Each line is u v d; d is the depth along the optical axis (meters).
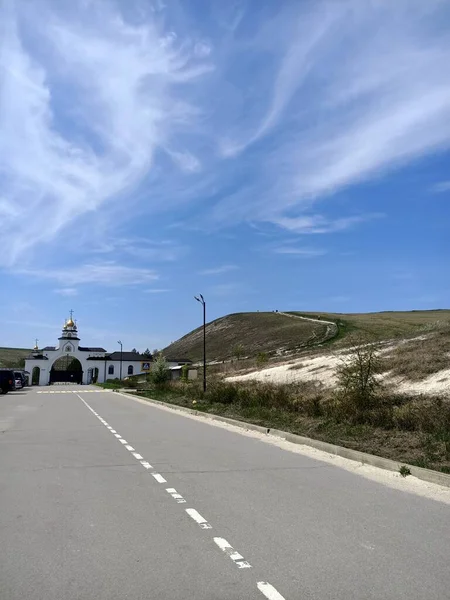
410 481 8.78
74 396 44.19
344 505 7.27
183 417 22.52
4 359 168.12
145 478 9.12
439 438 11.32
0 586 4.59
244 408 22.67
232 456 11.58
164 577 4.77
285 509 7.07
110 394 49.22
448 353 24.34
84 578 4.75
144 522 6.48
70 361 111.75
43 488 8.33
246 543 5.69
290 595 4.39
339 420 15.48
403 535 5.93
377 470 9.74
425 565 5.02
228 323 143.38
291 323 116.38
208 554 5.36
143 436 15.41
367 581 4.66
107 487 8.41
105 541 5.77
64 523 6.44
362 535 5.94
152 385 56.50
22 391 57.03
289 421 17.27
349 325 95.75
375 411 14.81
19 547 5.58
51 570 4.95
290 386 28.03
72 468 10.07
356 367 17.02
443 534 5.96
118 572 4.89
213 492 8.07
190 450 12.52
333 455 11.55
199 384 42.28
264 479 9.05
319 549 5.48
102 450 12.48
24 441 14.09
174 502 7.46
